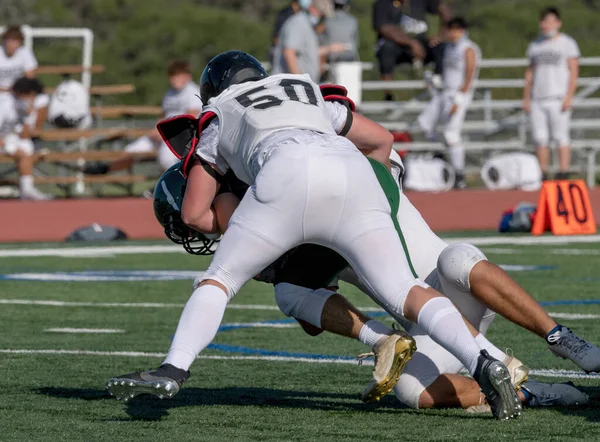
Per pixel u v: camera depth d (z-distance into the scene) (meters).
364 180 9.97
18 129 38.59
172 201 11.30
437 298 9.87
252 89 10.69
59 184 42.75
